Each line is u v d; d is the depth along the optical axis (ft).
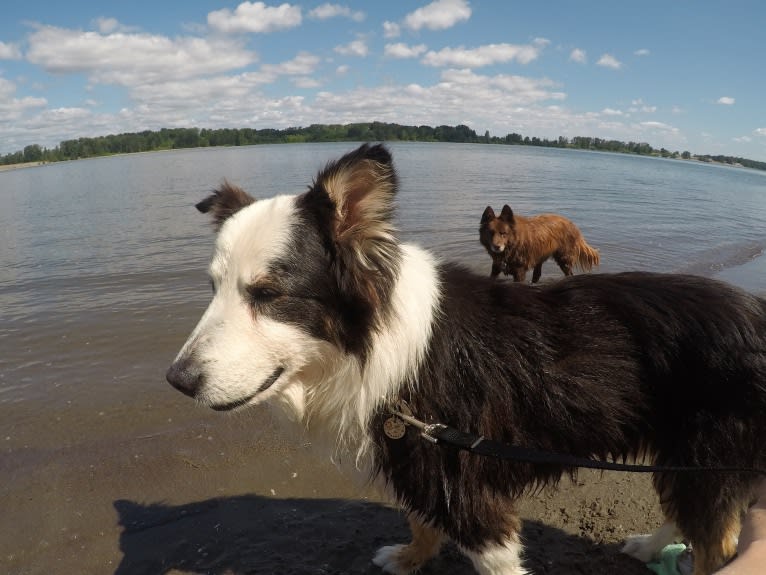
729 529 2.02
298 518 2.79
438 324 2.00
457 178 22.16
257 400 1.93
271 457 3.23
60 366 4.27
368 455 2.09
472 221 10.88
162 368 4.25
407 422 1.96
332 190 1.93
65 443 3.30
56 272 7.21
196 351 1.86
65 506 2.82
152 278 6.84
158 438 3.35
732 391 1.92
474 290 2.14
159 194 16.88
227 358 1.85
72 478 3.01
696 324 1.96
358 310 1.94
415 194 15.90
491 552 2.07
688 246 9.53
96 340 4.79
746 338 1.94
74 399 3.77
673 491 2.07
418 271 2.08
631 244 9.55
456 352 1.99
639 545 2.54
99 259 7.96
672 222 12.27
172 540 2.64
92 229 10.62
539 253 7.98
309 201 1.98
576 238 8.27
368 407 2.00
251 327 1.91
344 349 1.97
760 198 23.07
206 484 3.01
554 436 2.03
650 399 2.03
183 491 2.96
